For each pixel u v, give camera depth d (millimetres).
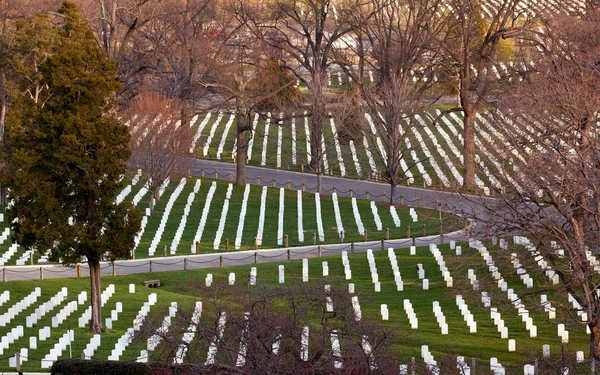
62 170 39500
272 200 70750
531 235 40125
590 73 43125
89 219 40719
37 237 39438
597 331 34719
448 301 45438
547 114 42188
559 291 36094
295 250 57844
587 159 36469
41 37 58781
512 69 65250
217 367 30219
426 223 63188
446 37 79625
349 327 32188
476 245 52531
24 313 42906
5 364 35375
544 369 34406
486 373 32969
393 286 48781
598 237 34938
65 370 32781
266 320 30656
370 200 71438
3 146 51938
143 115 69938
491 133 78562
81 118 39781
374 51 82312
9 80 60438
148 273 52062
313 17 113688
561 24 70250
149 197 70562
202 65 94062
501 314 43125
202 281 50125
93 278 40656
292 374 29359
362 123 78938
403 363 32312
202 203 69125
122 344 36688
